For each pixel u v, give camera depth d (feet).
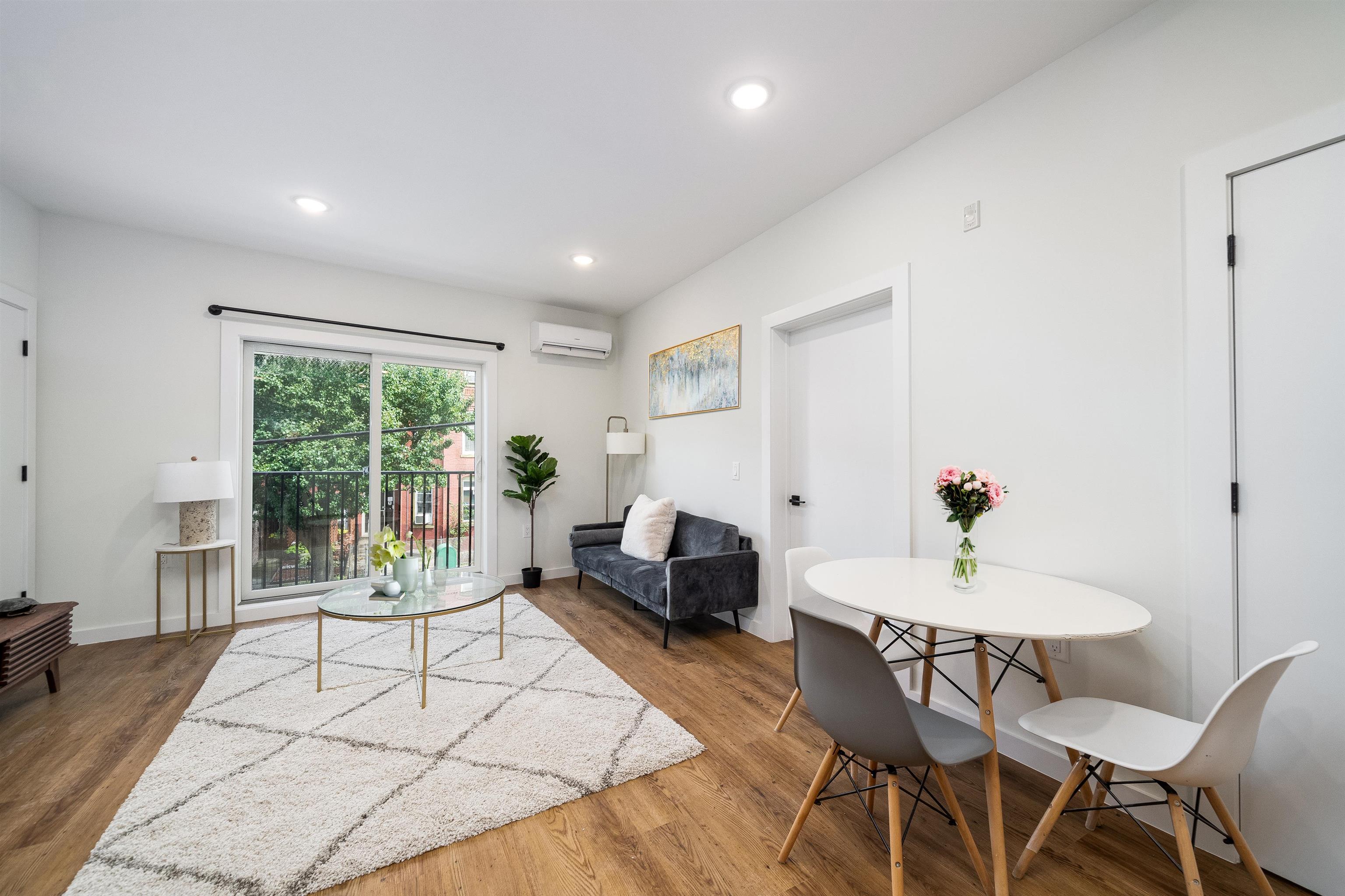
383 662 9.03
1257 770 4.61
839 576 6.02
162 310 10.75
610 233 10.82
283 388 12.32
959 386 7.02
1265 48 4.60
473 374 14.84
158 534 10.62
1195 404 4.92
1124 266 5.48
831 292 9.03
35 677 8.16
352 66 6.15
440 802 5.35
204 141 7.65
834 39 5.77
